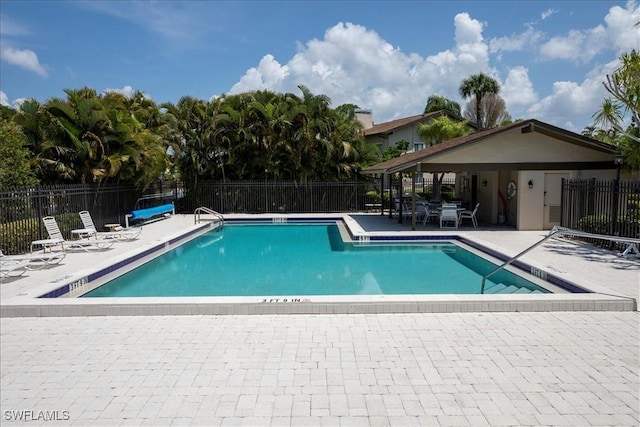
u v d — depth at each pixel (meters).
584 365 4.62
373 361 4.75
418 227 16.53
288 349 5.09
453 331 5.62
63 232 13.52
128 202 18.80
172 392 4.12
